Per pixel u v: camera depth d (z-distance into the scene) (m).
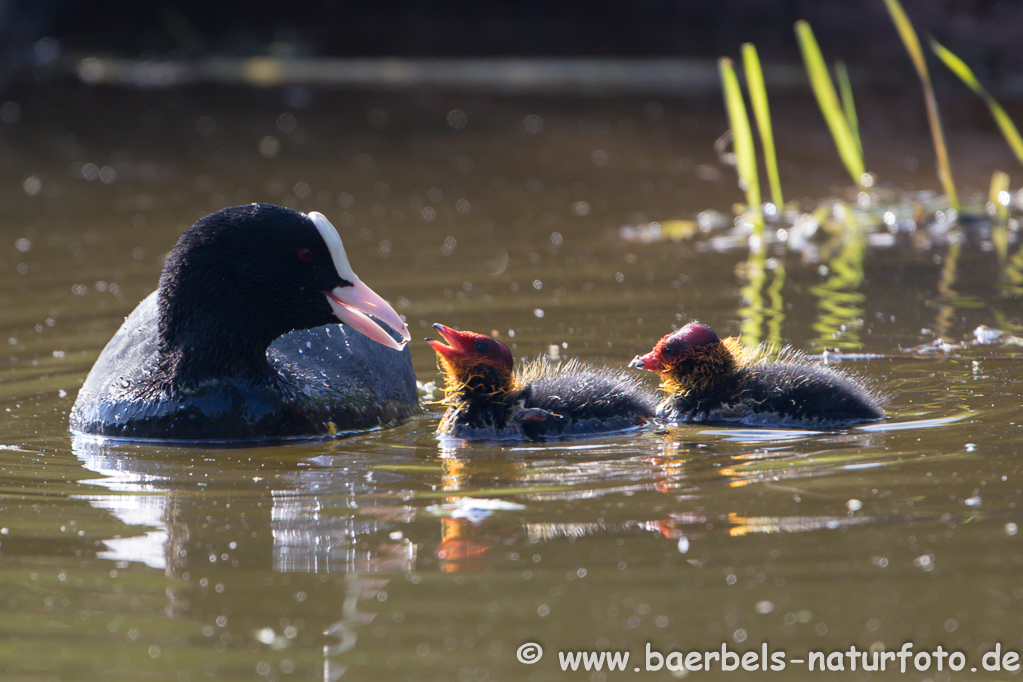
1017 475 7.94
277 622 6.08
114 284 15.59
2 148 27.75
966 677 5.46
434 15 55.19
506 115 31.86
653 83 37.53
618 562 6.68
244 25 52.19
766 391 10.00
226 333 9.92
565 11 53.72
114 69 42.97
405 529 7.36
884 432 9.15
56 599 6.42
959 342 11.72
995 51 37.22
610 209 20.78
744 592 6.25
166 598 6.40
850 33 43.66
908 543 6.81
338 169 25.19
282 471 8.87
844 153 17.69
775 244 17.28
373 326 10.14
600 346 12.26
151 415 9.92
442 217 20.27
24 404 10.81
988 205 19.11
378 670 5.58
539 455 9.17
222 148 27.77
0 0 44.16
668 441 9.45
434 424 10.64
